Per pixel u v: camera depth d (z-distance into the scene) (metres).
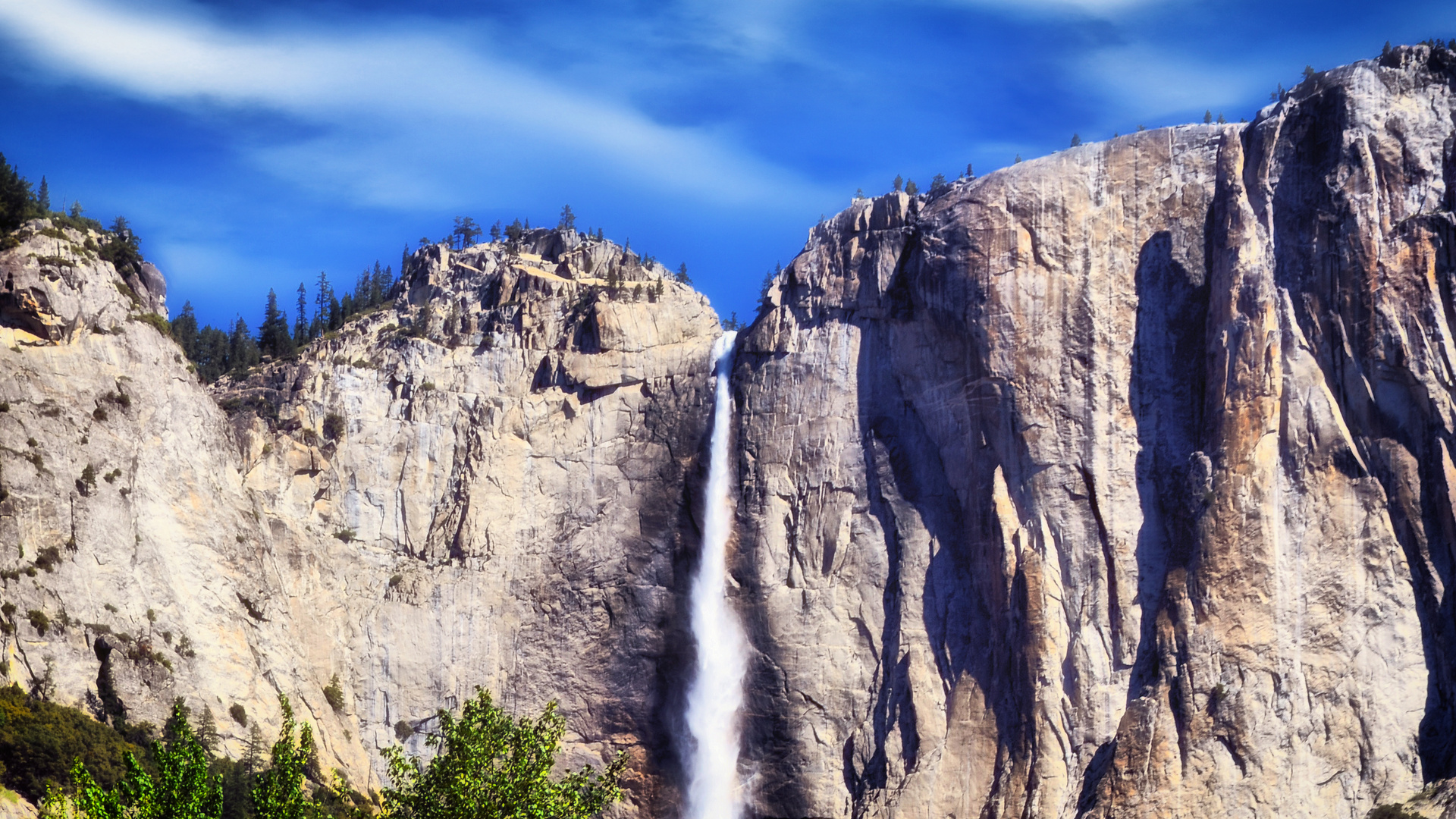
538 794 67.69
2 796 91.94
